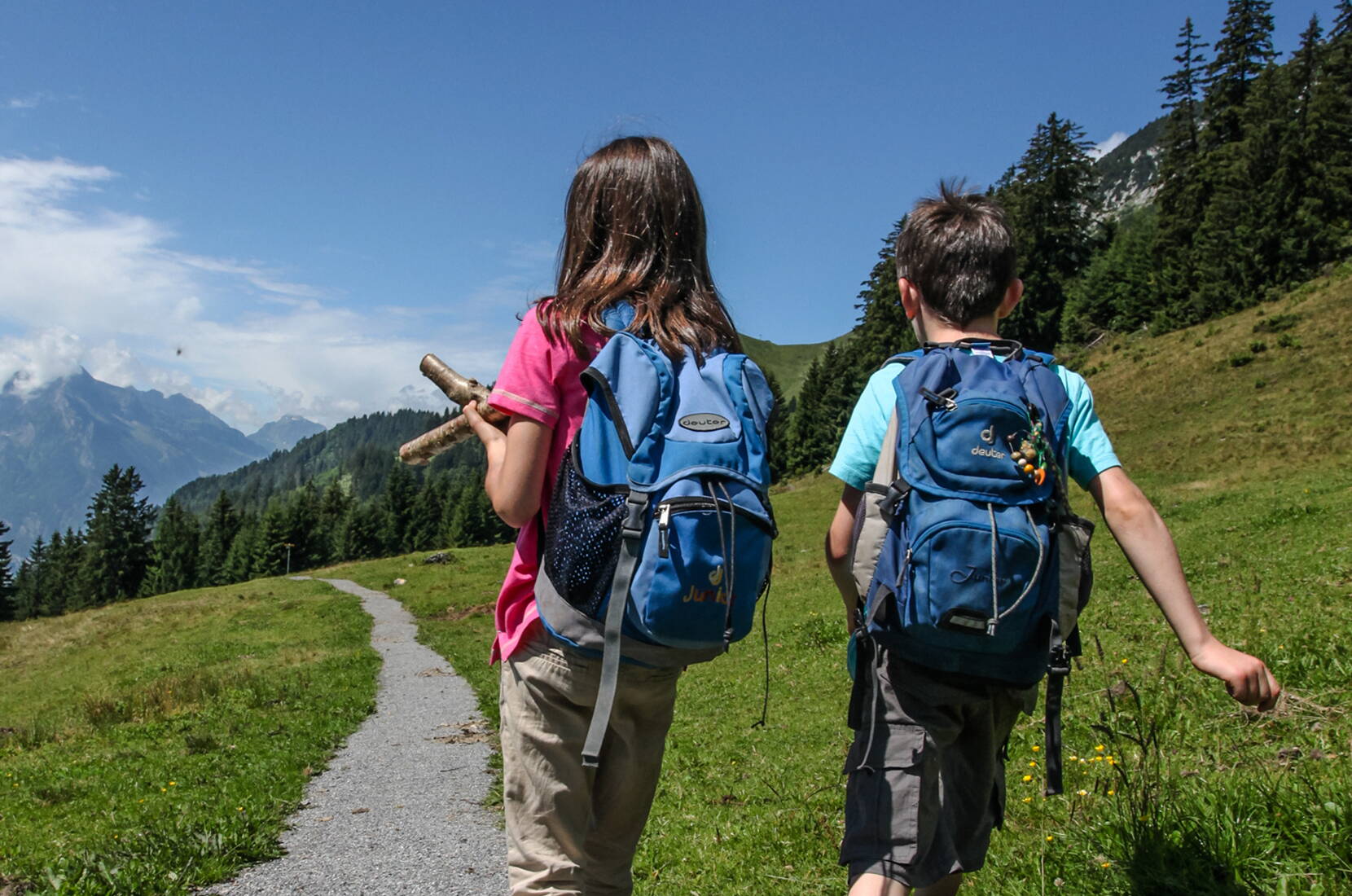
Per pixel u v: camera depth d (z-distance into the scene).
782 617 20.73
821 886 4.24
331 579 65.69
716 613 1.97
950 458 2.05
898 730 2.25
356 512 132.88
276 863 6.40
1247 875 2.85
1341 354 41.44
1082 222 88.88
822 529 45.91
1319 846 2.84
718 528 1.96
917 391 2.16
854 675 2.44
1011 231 2.46
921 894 2.45
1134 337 70.94
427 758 10.63
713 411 2.10
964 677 2.22
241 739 12.19
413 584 54.75
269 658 26.19
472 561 64.00
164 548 130.62
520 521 2.22
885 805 2.21
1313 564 11.77
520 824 2.30
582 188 2.44
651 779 2.38
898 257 2.64
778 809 6.27
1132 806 3.39
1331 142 64.19
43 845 7.33
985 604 1.97
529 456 2.17
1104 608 11.99
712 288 2.50
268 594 55.75
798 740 9.12
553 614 2.13
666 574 1.93
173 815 7.93
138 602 61.19
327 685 17.70
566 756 2.24
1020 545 1.98
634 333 2.21
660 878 5.13
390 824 7.52
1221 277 64.94
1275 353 45.28
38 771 11.23
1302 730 4.67
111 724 14.82
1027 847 3.81
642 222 2.33
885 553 2.12
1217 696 5.73
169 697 16.39
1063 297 85.88
